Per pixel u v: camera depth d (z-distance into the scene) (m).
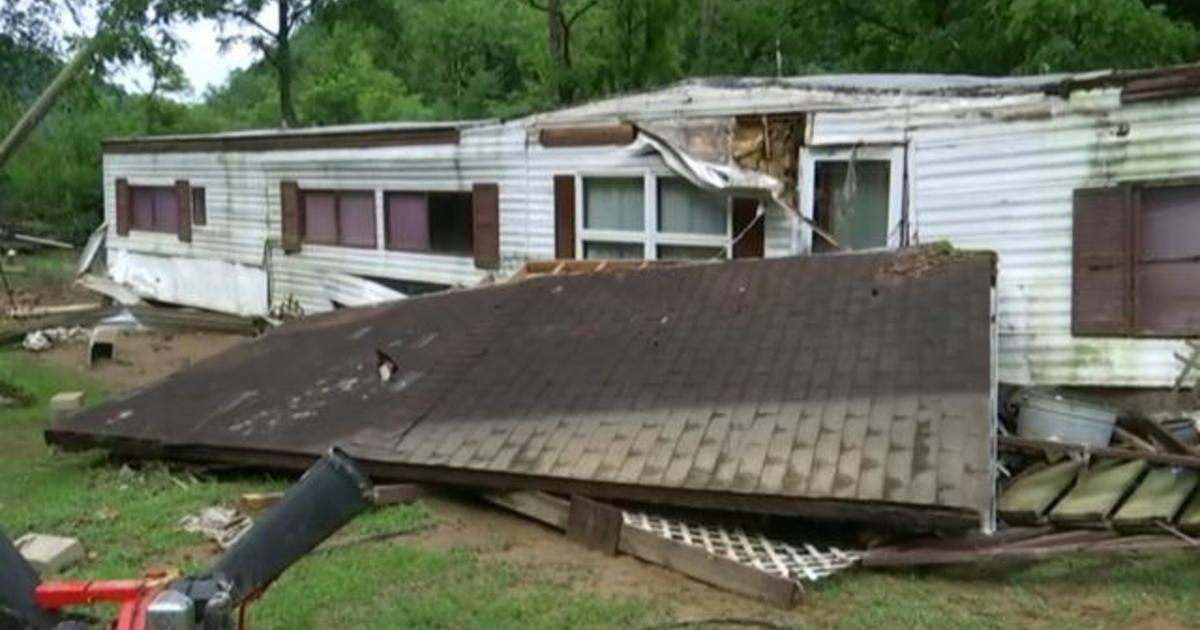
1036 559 5.22
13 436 9.20
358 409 7.33
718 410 6.16
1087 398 7.92
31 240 26.73
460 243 12.32
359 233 13.69
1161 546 5.12
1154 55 14.12
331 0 24.98
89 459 8.12
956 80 9.49
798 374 6.31
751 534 5.66
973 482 5.11
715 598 4.96
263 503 6.37
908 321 6.58
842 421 5.76
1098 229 7.79
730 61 21.16
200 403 8.08
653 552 5.39
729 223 9.77
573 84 19.64
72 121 28.77
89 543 5.90
